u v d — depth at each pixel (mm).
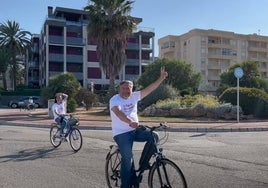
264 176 7793
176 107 27312
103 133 17250
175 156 10359
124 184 5918
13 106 54250
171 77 47500
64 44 68125
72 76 36688
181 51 92062
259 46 93438
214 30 87188
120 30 33906
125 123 5902
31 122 23250
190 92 39062
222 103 27375
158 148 5777
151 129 5875
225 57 88188
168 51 93375
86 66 70375
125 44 35031
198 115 26328
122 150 5898
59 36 67938
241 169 8523
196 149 11766
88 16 34906
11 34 64000
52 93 35500
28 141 13961
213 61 87688
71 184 7211
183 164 9133
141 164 5922
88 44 70625
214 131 18688
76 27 70188
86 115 29016
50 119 26094
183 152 11117
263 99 26359
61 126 12031
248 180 7441
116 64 34438
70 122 11789
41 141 13961
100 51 34625
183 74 48094
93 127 19797
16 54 65875
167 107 27406
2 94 62250
